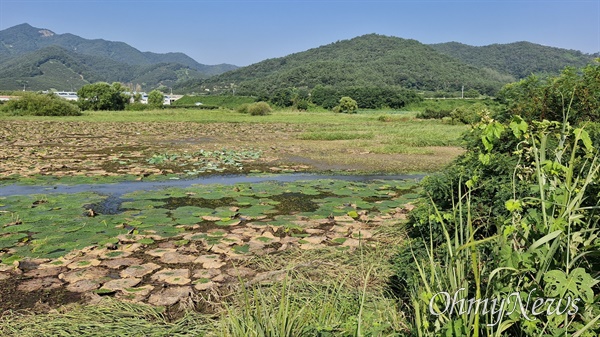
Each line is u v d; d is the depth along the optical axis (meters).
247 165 10.80
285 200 6.90
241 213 6.06
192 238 4.99
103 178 8.67
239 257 4.43
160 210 6.16
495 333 2.01
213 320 3.19
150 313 3.31
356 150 13.94
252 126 26.80
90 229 5.25
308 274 3.98
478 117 5.09
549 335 1.95
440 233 3.63
